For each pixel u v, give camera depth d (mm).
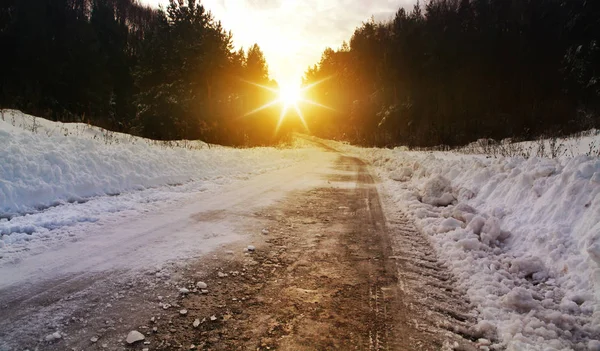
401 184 11109
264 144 32875
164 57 30578
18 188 5691
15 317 2701
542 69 42188
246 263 4055
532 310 3104
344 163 19641
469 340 2744
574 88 38281
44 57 38594
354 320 2953
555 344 2635
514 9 47719
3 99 20312
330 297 3344
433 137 34531
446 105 41125
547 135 24672
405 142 38906
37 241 4289
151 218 5645
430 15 51875
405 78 48938
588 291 3383
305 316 2982
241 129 30375
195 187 8688
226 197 7711
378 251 4707
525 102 39250
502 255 4488
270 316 2955
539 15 46625
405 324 2924
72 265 3689
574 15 44688
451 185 8734
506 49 45094
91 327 2639
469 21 50219
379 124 47719
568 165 5637
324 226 5863
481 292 3461
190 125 25594
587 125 25109
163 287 3340
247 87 37844
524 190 6043
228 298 3223
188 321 2805
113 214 5727
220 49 29750
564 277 3746
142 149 10195
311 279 3729
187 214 6023
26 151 6629
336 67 75750
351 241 5098
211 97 30250
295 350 2518
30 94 29312
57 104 32219
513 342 2643
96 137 12945
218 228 5332
